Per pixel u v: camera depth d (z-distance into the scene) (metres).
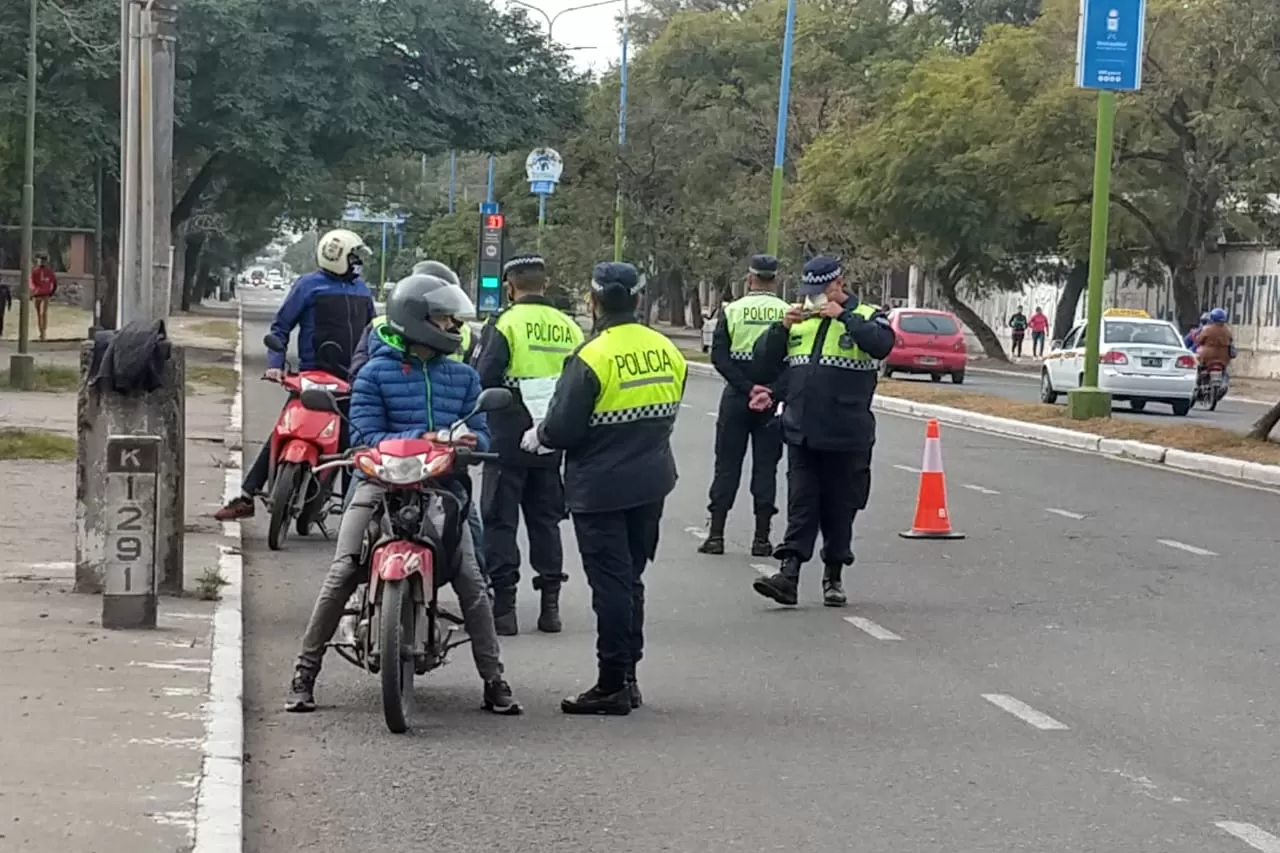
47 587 10.77
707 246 59.81
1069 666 9.99
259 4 36.59
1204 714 8.84
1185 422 30.30
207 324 61.06
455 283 10.44
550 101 40.94
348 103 37.47
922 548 14.64
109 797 6.49
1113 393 32.75
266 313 88.00
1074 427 26.73
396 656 7.86
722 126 60.41
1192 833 6.78
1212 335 35.31
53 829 6.08
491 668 8.58
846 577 13.08
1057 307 61.88
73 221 58.06
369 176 67.88
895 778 7.53
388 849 6.42
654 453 8.56
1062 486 19.69
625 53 59.34
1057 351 34.00
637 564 8.81
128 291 12.79
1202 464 22.12
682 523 15.84
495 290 46.62
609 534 8.55
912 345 42.94
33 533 12.97
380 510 8.30
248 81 36.75
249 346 46.53
